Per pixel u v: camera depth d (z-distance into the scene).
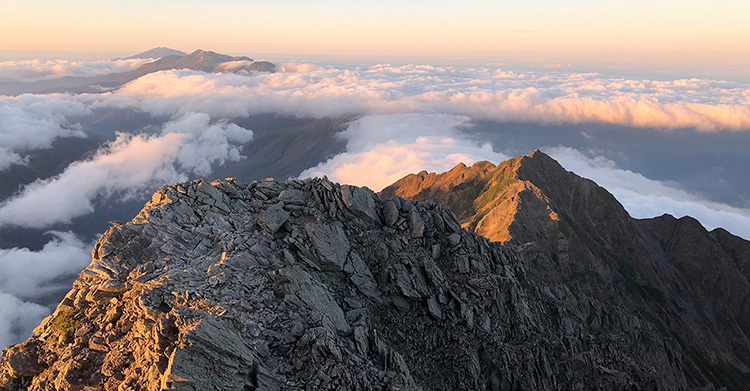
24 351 32.56
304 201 46.69
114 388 28.66
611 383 51.19
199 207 42.12
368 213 47.09
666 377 72.88
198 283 33.59
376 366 34.34
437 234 51.22
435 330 42.19
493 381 41.62
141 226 38.44
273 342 31.28
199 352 27.52
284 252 39.50
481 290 47.28
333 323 34.97
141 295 31.22
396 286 42.62
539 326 50.88
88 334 31.97
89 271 35.28
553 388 45.88
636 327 74.62
